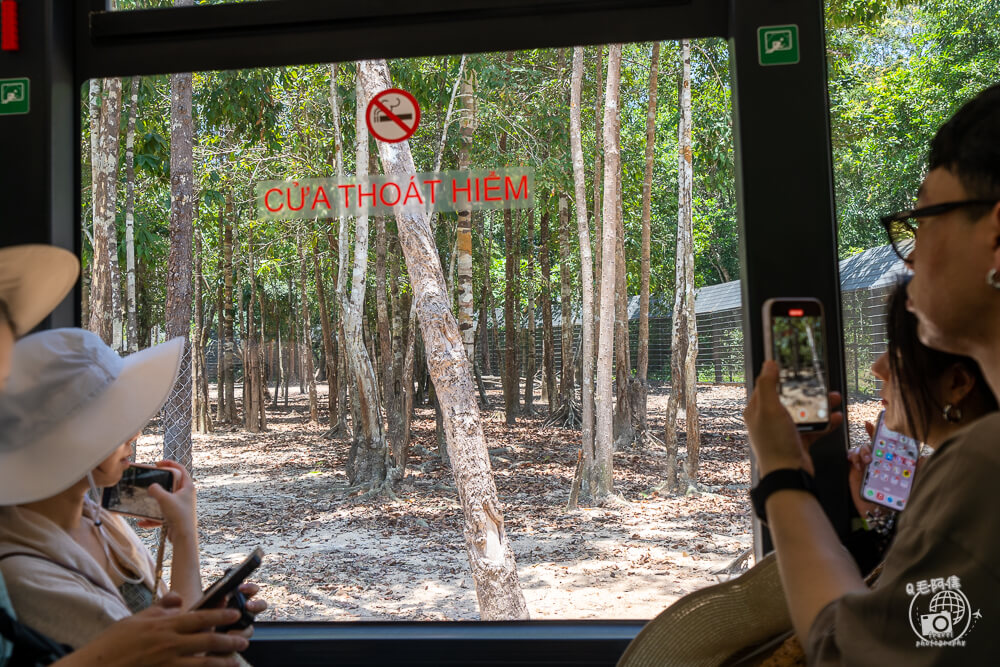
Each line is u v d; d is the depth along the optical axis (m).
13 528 1.08
